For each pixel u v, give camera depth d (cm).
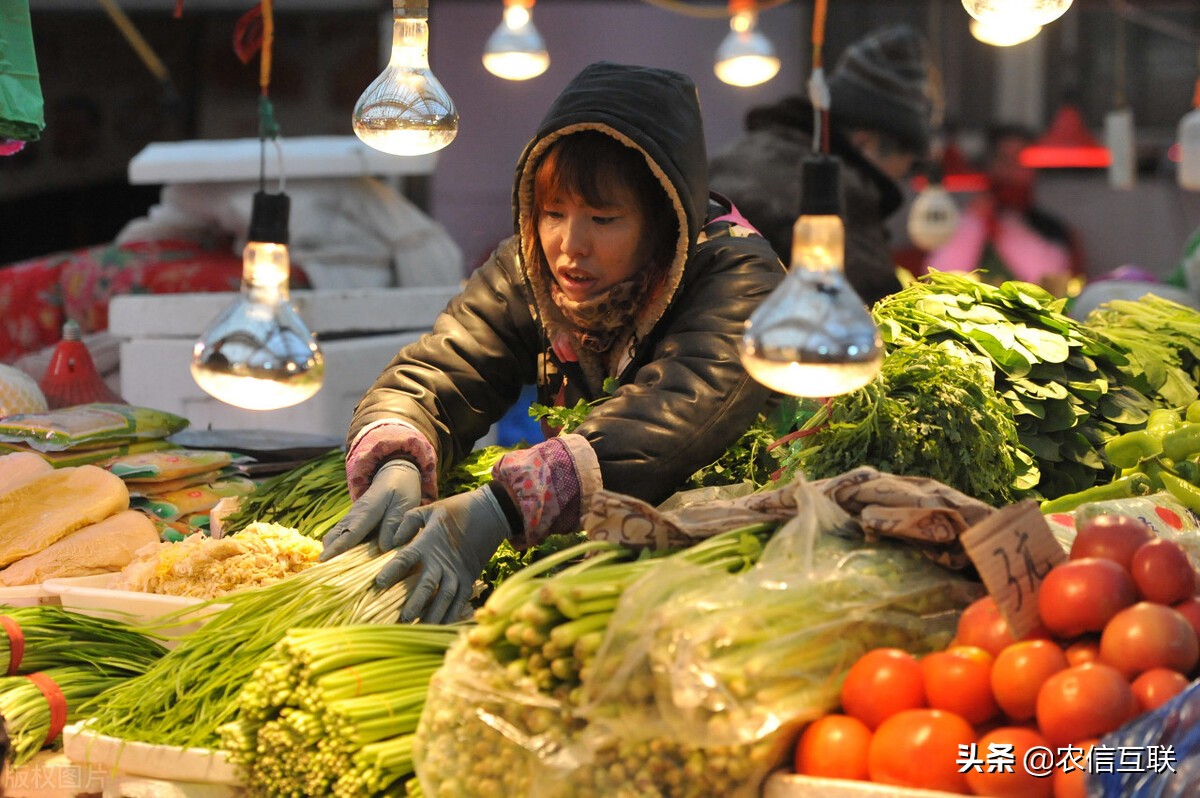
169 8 671
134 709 200
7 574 261
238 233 493
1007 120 835
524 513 219
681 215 235
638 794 160
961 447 220
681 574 171
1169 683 155
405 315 447
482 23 751
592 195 233
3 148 269
